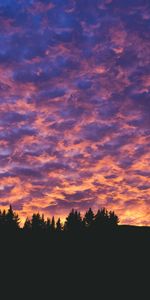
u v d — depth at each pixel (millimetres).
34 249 80312
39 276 65938
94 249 80000
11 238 88312
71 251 79125
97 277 65688
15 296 58281
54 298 58062
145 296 58844
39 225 104812
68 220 105312
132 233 92125
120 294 59500
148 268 69438
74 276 66250
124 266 70312
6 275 65750
